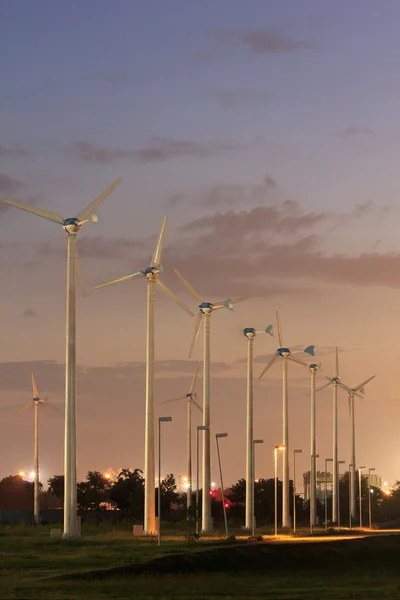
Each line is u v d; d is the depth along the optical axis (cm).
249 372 16812
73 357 12306
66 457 12150
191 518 14700
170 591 7300
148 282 13762
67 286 12450
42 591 7094
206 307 15188
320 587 7894
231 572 9044
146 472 13225
